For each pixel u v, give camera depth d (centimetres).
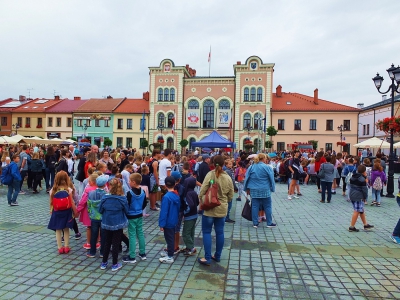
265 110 4469
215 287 468
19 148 1736
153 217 923
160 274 512
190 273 518
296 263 569
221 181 557
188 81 4741
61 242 616
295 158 1322
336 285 482
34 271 518
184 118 4753
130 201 562
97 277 499
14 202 1059
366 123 4278
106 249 530
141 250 575
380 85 1395
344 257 602
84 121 4950
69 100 5591
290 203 1188
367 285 484
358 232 780
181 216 624
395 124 1297
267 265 557
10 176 1038
